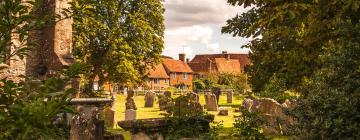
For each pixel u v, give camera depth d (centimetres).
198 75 9394
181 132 937
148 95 3578
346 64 809
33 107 262
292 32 1290
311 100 804
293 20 1216
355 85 776
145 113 2883
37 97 283
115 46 3959
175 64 9112
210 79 6750
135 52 4194
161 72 8681
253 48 1625
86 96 3359
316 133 789
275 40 1441
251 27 1275
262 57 1577
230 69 9525
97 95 3444
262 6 1333
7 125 258
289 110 893
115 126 1962
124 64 3950
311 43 1188
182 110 967
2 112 265
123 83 4078
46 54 1981
